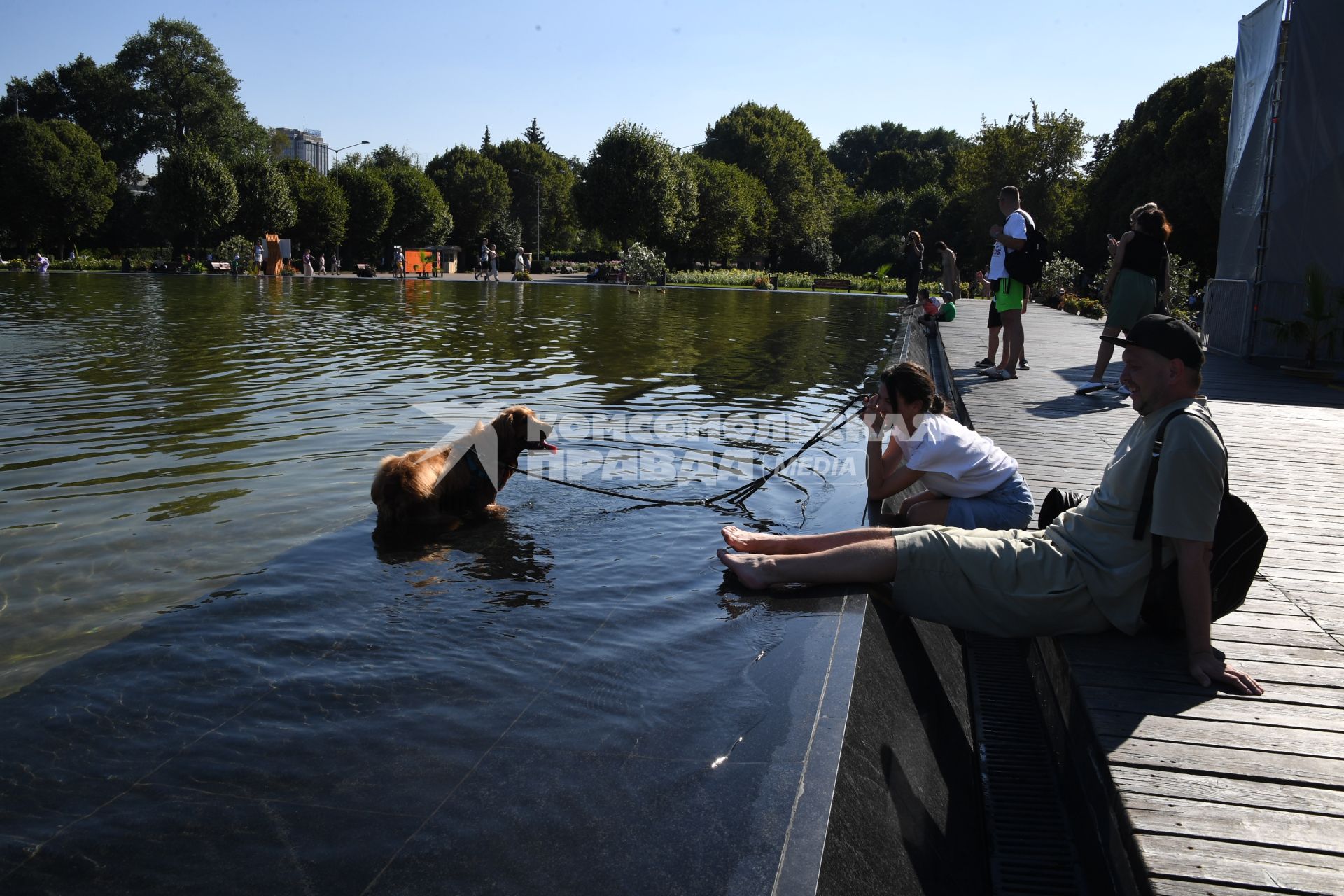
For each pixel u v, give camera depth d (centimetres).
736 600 386
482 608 384
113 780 258
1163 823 228
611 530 495
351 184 6431
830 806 229
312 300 2639
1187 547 298
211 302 2433
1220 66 3772
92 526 485
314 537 477
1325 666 313
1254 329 1240
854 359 1345
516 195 8688
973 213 5109
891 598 365
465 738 279
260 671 326
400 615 377
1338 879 207
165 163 5356
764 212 6938
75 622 366
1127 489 321
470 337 1583
